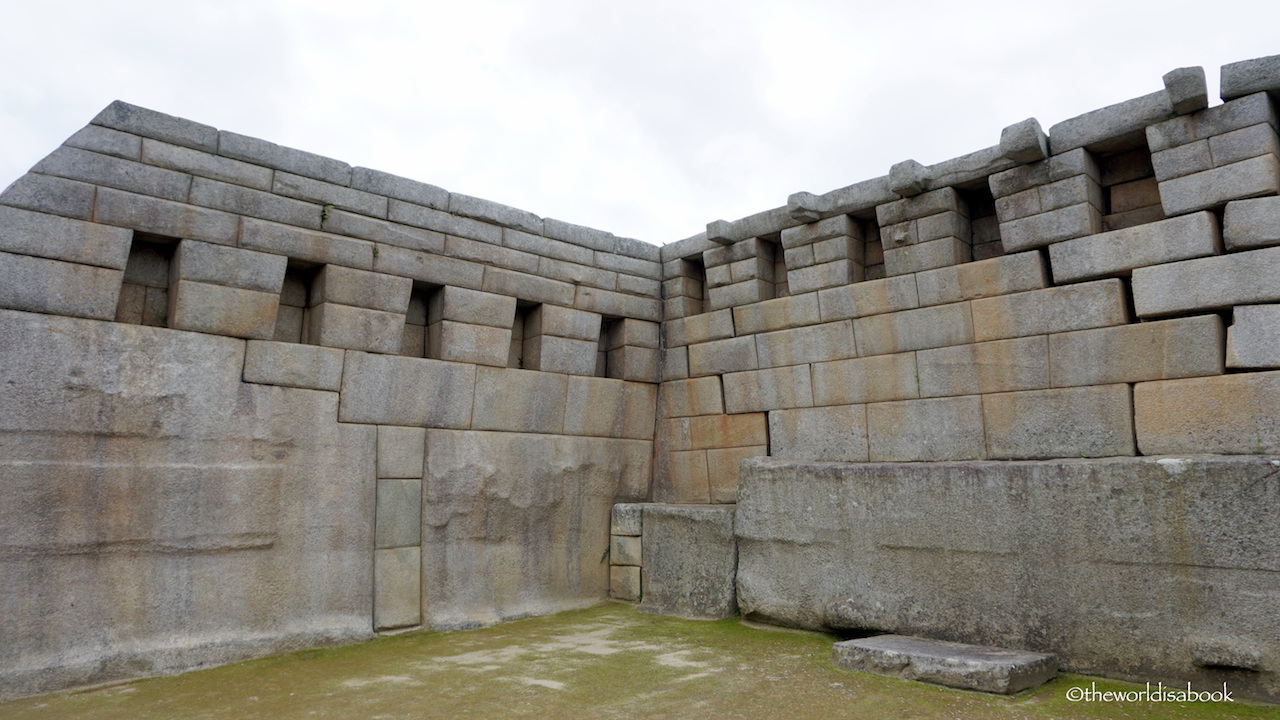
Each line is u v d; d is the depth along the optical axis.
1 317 6.28
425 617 8.32
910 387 8.16
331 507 7.82
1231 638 5.52
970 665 5.78
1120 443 6.73
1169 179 6.67
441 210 8.93
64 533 6.38
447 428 8.80
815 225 9.06
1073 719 5.13
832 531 7.80
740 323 9.82
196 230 7.29
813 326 9.03
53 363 6.47
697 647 7.39
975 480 6.87
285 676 6.49
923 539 7.14
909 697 5.66
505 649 7.40
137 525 6.71
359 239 8.27
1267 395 6.02
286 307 8.26
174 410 7.02
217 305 7.34
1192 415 6.37
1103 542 6.14
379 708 5.57
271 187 7.77
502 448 9.20
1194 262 6.47
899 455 8.17
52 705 5.77
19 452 6.25
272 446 7.53
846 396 8.68
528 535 9.33
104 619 6.47
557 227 9.95
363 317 8.23
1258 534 5.51
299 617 7.49
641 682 6.18
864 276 9.07
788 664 6.70
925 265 8.15
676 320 10.72
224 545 7.13
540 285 9.69
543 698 5.77
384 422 8.30
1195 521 5.76
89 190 6.77
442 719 5.31
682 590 9.18
